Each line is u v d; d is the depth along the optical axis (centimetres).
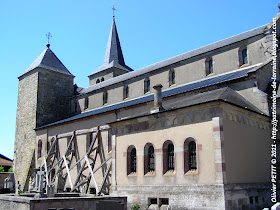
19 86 4769
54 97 4509
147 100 2784
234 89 2192
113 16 5625
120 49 5394
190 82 2945
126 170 2031
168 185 1748
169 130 1825
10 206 1584
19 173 4234
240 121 1741
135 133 2031
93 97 4081
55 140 3650
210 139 1605
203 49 3055
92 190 2952
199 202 1572
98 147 3036
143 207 1847
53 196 1992
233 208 1505
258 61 2494
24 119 4453
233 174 1579
